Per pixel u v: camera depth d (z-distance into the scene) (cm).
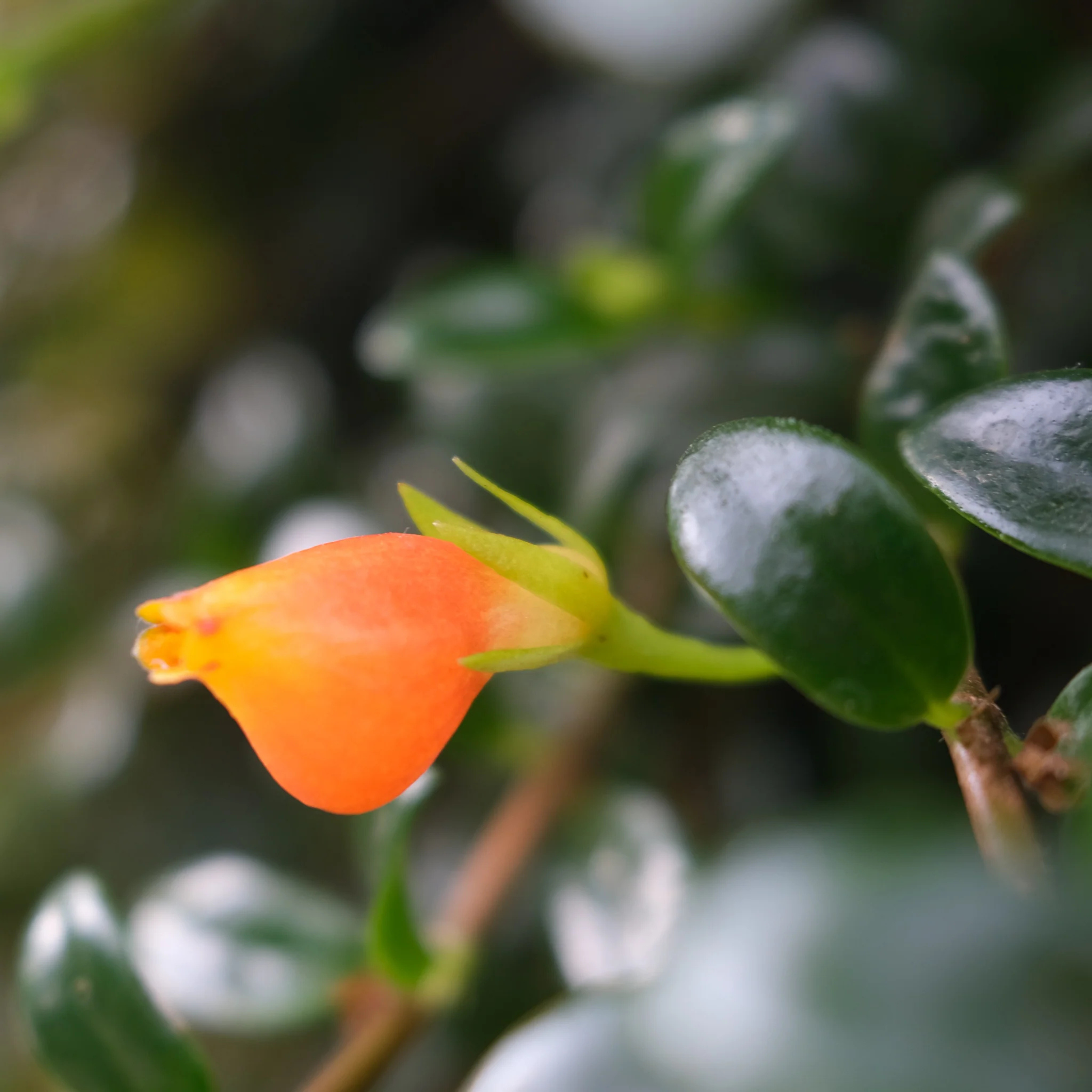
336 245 38
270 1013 22
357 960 22
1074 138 24
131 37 35
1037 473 18
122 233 40
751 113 23
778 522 18
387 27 37
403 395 36
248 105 38
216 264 39
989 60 27
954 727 18
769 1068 16
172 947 22
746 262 26
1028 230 24
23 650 33
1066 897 16
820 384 25
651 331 26
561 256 33
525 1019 25
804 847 16
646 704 27
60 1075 20
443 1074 25
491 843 23
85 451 39
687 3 29
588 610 19
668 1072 16
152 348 40
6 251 41
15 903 33
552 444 27
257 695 17
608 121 34
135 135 39
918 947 16
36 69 30
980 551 25
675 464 25
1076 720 18
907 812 16
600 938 22
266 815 33
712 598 17
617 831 23
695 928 17
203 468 32
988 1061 16
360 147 38
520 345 24
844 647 18
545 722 26
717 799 26
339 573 18
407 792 21
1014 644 25
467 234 38
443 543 18
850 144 26
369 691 18
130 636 33
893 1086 16
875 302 28
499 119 37
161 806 33
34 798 33
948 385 19
